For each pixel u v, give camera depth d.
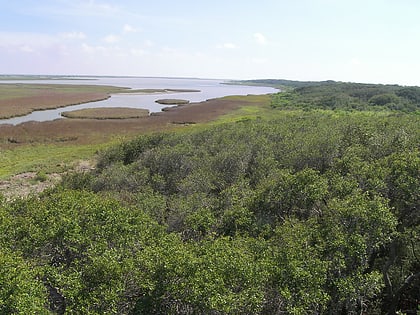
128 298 12.16
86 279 12.19
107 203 17.03
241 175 24.86
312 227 15.46
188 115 76.19
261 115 74.88
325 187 17.28
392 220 14.42
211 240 15.30
